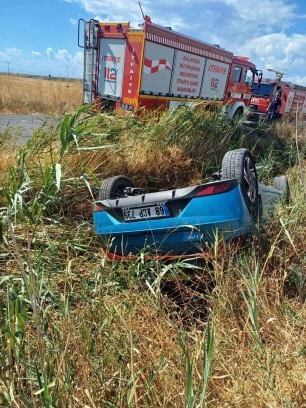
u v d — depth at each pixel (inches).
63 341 83.6
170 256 119.1
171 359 88.7
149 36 446.0
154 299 107.4
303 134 439.8
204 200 114.3
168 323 98.3
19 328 80.1
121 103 477.7
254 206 132.4
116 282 114.9
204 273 118.0
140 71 450.3
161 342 92.6
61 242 139.3
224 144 289.3
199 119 280.5
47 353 80.0
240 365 88.0
